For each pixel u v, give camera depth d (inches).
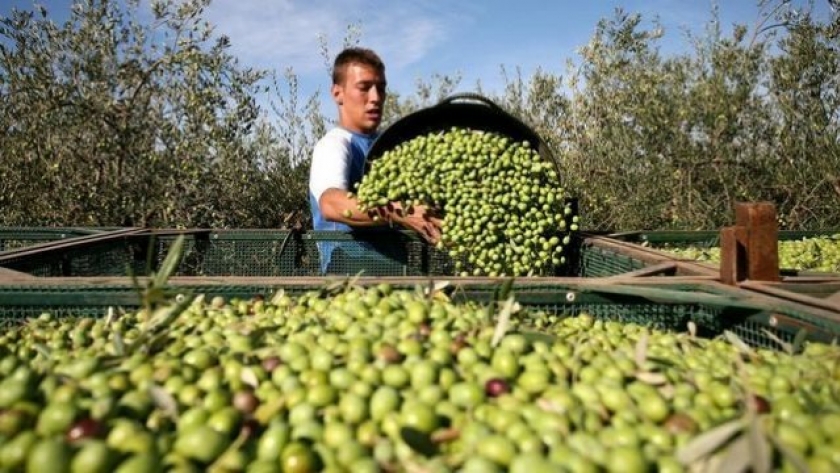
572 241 173.6
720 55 296.7
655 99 293.0
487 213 133.5
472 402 55.3
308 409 54.1
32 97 249.4
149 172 263.0
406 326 72.9
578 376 61.4
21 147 251.6
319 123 319.3
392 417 53.0
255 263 188.1
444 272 181.3
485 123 160.4
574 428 51.0
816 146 275.3
